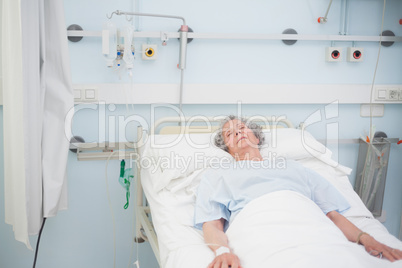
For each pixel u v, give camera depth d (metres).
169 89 2.12
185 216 1.57
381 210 2.35
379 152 2.28
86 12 2.02
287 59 2.26
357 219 1.65
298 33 2.25
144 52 2.05
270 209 1.39
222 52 2.18
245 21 2.18
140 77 2.11
